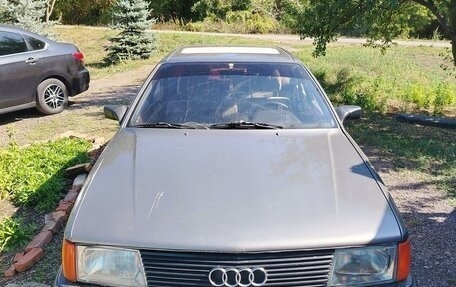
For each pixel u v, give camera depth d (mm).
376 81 11477
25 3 14211
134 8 16938
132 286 2344
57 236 4211
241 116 3695
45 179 5320
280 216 2453
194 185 2699
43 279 3592
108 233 2396
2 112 8234
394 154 6609
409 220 4617
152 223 2420
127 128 3617
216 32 26953
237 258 2283
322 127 3617
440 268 3801
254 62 4184
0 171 5438
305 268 2322
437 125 8258
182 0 30797
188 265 2301
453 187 5441
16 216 4773
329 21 9031
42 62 8688
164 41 21172
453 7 8531
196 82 3967
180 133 3445
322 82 11945
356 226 2432
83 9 31219
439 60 17422
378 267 2393
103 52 19656
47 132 7781
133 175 2842
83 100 10344
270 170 2875
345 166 2982
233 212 2471
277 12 28828
